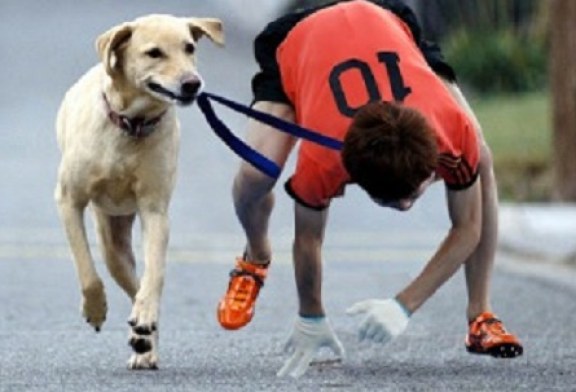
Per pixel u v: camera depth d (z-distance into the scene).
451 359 12.49
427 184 10.38
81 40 50.28
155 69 11.66
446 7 37.41
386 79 10.61
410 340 13.46
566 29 23.08
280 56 11.24
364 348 13.02
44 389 11.17
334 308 15.53
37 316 14.82
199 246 19.95
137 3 58.97
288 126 10.68
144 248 12.02
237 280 12.25
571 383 11.44
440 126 10.49
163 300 15.91
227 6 54.62
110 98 11.83
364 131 10.13
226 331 13.98
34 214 22.81
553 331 14.08
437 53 11.51
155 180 11.98
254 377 11.62
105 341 13.39
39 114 36.53
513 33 35.94
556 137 23.30
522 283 17.42
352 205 24.19
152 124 11.88
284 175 25.62
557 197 23.34
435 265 10.97
